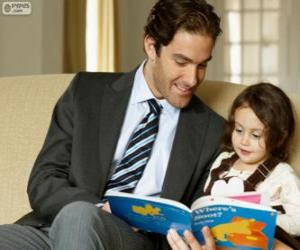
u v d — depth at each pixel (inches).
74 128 65.7
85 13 168.4
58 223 50.1
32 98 78.7
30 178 64.9
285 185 62.2
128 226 55.9
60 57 158.7
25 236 57.0
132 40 240.8
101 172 64.0
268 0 236.1
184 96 63.3
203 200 50.2
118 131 65.7
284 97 66.7
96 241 48.7
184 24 59.8
